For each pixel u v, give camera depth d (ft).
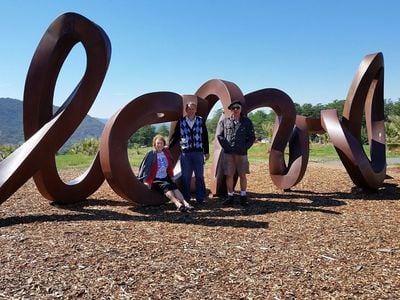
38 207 21.91
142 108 21.93
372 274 11.87
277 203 23.11
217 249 14.11
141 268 12.19
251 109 26.73
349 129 26.66
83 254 13.33
